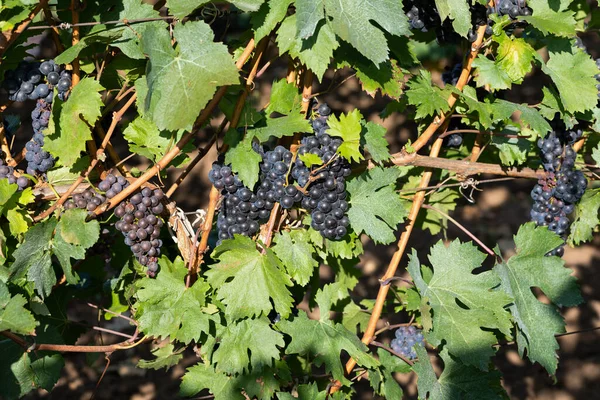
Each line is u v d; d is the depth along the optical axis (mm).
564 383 2947
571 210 1970
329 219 1771
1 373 1791
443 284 1861
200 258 1812
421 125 2025
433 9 1869
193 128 1756
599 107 1939
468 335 1820
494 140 1954
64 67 1767
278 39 1727
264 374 1811
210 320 1801
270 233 1783
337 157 1743
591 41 3867
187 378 1835
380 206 1831
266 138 1736
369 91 1773
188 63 1699
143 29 1752
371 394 2803
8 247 1782
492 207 3607
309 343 1812
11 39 1723
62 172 1785
